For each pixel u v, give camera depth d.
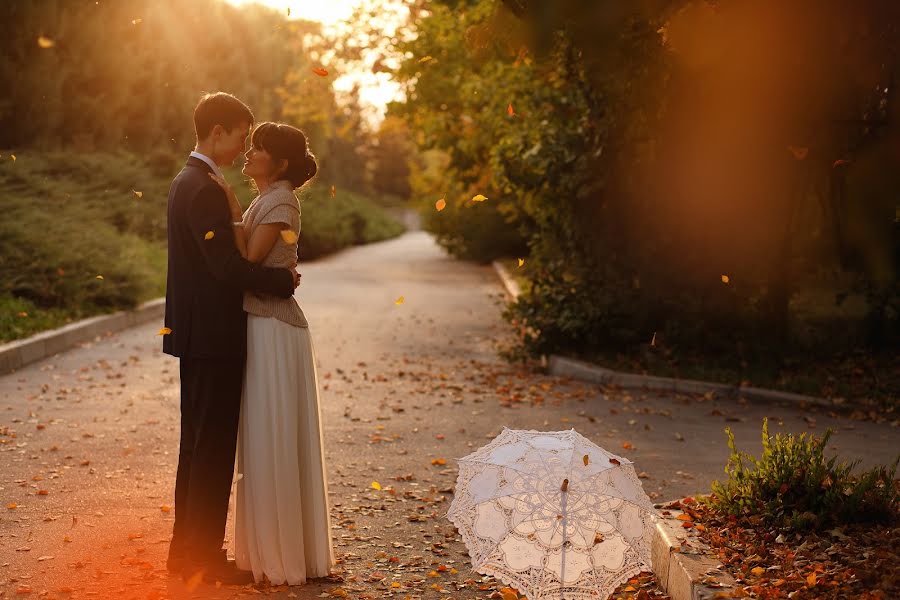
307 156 4.43
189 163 4.27
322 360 11.22
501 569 3.67
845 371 10.07
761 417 8.37
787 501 4.62
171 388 9.15
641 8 5.18
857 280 11.23
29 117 21.55
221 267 4.09
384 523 5.27
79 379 9.51
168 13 26.66
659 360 10.38
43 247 13.81
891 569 3.88
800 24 5.69
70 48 22.73
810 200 11.20
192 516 4.29
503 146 12.01
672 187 10.55
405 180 89.81
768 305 10.90
